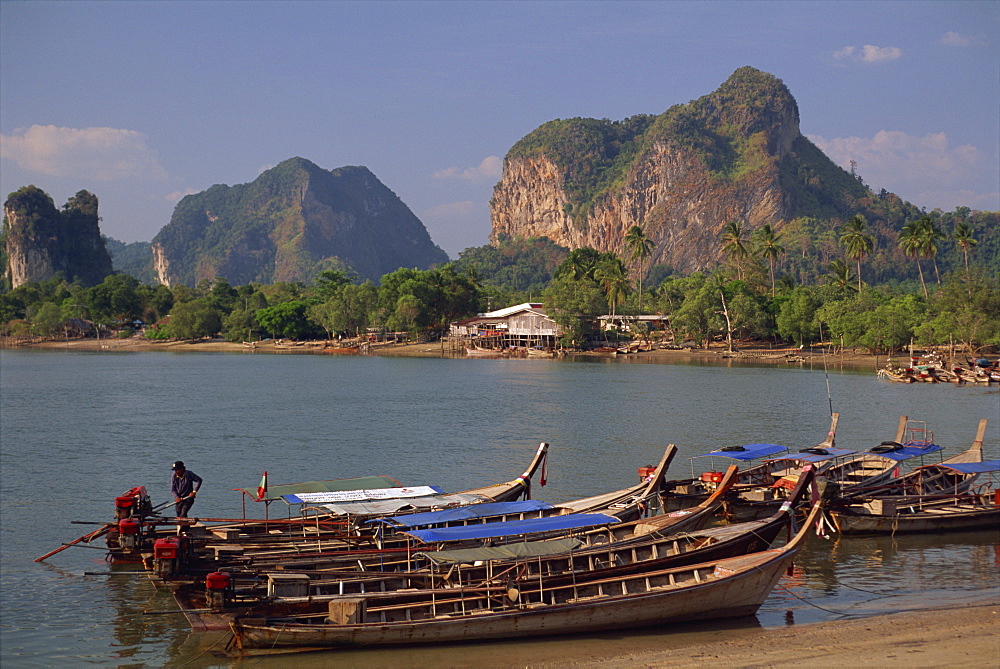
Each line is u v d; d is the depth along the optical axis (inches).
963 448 2025.1
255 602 810.8
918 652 810.2
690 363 5644.7
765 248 7495.1
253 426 2586.1
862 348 5684.1
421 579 899.4
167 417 2834.6
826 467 1444.4
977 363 4229.8
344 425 2591.0
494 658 812.0
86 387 4084.6
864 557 1151.0
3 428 2564.0
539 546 909.8
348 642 816.3
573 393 3550.7
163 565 847.1
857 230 6806.1
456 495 1170.6
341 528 1086.4
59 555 1196.5
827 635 863.1
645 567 914.1
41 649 858.1
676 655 812.0
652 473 1374.3
